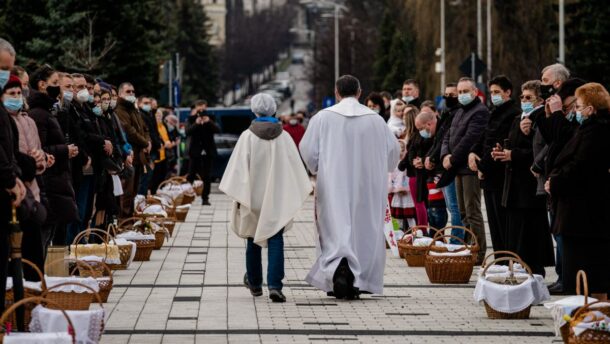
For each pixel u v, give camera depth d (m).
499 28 54.25
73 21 48.28
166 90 43.28
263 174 14.24
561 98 13.16
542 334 11.87
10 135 10.30
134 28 50.69
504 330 12.07
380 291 14.33
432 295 14.62
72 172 16.22
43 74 14.07
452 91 18.30
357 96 14.73
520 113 15.94
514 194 15.04
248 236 14.32
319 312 13.24
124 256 17.14
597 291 12.10
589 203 12.09
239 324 12.41
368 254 14.27
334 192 14.30
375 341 11.48
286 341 11.44
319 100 121.00
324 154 14.44
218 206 32.62
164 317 12.86
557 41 52.97
